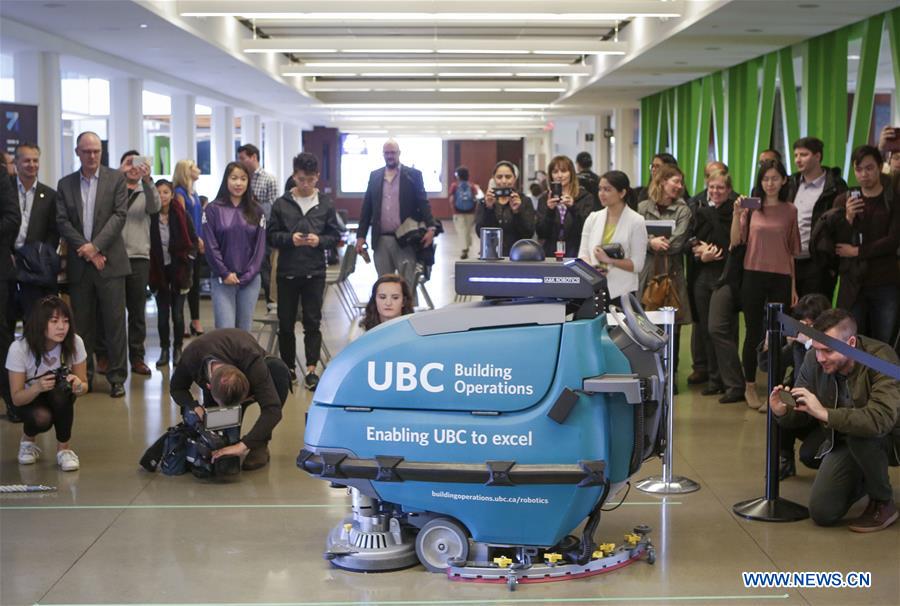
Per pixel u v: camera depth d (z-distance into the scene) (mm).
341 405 3744
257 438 5223
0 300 6723
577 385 3578
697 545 4156
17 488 4941
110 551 4113
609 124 27688
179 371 5281
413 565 3908
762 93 13375
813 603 3557
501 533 3730
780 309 4559
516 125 33438
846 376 4379
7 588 3717
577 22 14352
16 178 7000
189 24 12344
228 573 3857
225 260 7016
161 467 5281
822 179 6891
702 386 7531
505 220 8023
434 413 3682
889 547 4133
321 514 4594
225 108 23297
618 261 6188
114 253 7086
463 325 3678
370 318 5129
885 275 6215
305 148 37062
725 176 6926
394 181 7852
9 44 12258
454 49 14250
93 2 10367
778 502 4566
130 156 7793
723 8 9719
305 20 14758
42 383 5301
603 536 4250
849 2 9242
